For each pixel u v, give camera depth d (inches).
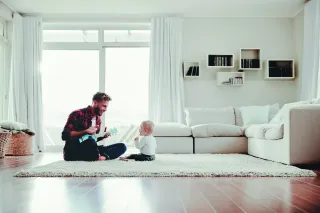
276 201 69.9
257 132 171.5
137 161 149.5
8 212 59.5
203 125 207.3
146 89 274.4
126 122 398.6
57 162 143.9
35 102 255.8
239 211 60.9
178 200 70.7
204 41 265.4
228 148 206.7
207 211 60.8
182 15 262.8
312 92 219.0
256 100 261.9
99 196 74.7
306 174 110.0
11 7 245.6
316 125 136.6
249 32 265.7
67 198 72.2
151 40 259.8
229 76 260.4
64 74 306.2
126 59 315.6
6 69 260.4
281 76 256.1
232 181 98.4
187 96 262.2
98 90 266.4
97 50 267.6
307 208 63.4
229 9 249.0
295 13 257.3
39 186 88.0
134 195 76.1
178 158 165.6
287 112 137.8
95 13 260.4
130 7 245.3
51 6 244.1
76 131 152.9
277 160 147.6
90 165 131.2
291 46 265.3
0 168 135.9
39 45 258.8
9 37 262.7
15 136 212.2
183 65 263.6
